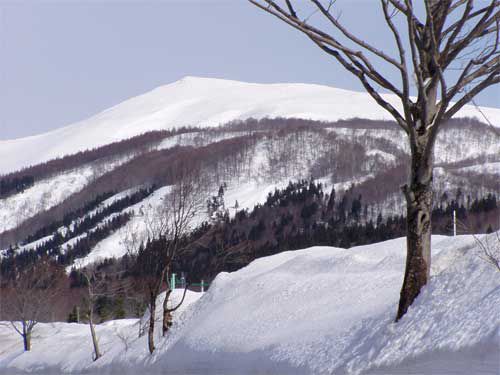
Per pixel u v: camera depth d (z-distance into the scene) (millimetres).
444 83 23203
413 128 24594
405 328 24656
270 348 31891
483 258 24938
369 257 40125
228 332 37875
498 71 22922
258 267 48688
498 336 20406
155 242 48281
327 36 24562
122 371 45031
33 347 68812
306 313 34562
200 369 35094
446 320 23328
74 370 52438
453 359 20500
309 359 28078
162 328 48250
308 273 41688
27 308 75875
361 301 32312
